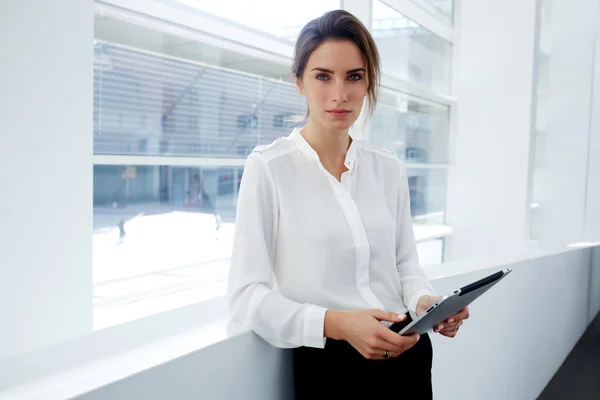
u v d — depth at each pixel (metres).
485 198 5.29
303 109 3.09
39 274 1.47
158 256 2.38
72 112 1.52
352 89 1.26
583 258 4.46
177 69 2.37
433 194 5.34
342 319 1.15
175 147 2.43
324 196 1.30
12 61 1.36
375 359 1.21
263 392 1.33
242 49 2.66
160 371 1.05
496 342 2.69
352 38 1.25
